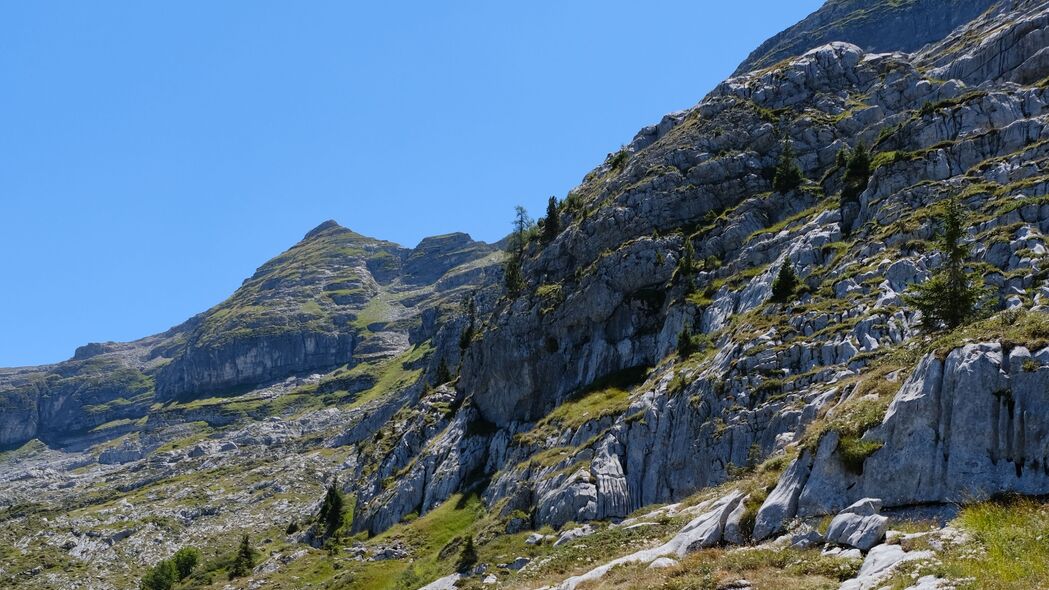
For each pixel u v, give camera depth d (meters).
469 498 108.88
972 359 29.23
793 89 129.38
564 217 147.00
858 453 31.20
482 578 62.78
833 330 70.12
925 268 72.31
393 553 100.00
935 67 126.19
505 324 128.88
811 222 97.00
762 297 88.81
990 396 28.39
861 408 33.97
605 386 105.06
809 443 33.88
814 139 119.44
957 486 28.08
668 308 104.75
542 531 77.25
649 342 107.62
